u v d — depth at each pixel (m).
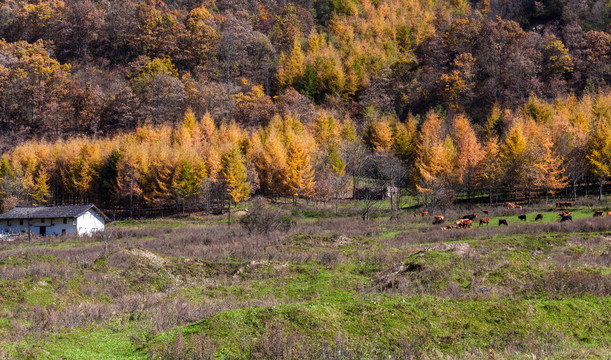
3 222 55.75
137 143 82.12
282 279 24.33
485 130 80.00
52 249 42.19
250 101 108.25
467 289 19.52
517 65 104.94
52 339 15.09
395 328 13.79
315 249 32.16
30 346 13.86
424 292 19.39
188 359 12.31
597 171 54.03
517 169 56.41
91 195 76.69
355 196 72.00
